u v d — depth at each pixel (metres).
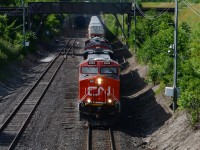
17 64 123.31
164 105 69.31
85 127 63.69
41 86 95.75
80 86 64.38
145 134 61.44
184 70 58.56
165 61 75.62
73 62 143.50
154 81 85.44
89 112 64.25
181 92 56.97
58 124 64.62
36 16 191.50
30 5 169.50
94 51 76.06
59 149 52.94
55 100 80.94
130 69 121.12
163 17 120.12
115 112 64.38
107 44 91.88
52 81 102.88
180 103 55.09
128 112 74.56
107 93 63.84
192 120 53.62
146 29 125.12
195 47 64.94
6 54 121.12
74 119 67.69
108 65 64.81
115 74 64.94
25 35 154.50
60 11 170.25
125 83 103.50
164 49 81.44
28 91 88.62
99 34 137.38
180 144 51.38
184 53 70.69
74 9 170.38
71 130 61.66
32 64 139.00
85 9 170.50
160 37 87.81
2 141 55.59
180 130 55.28
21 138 57.00
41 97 82.06
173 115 62.72
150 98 78.38
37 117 67.88
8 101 79.88
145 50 107.62
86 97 64.12
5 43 131.88
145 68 102.88
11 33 153.62
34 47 160.62
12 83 100.38
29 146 54.03
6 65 110.81
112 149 52.72
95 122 64.12
